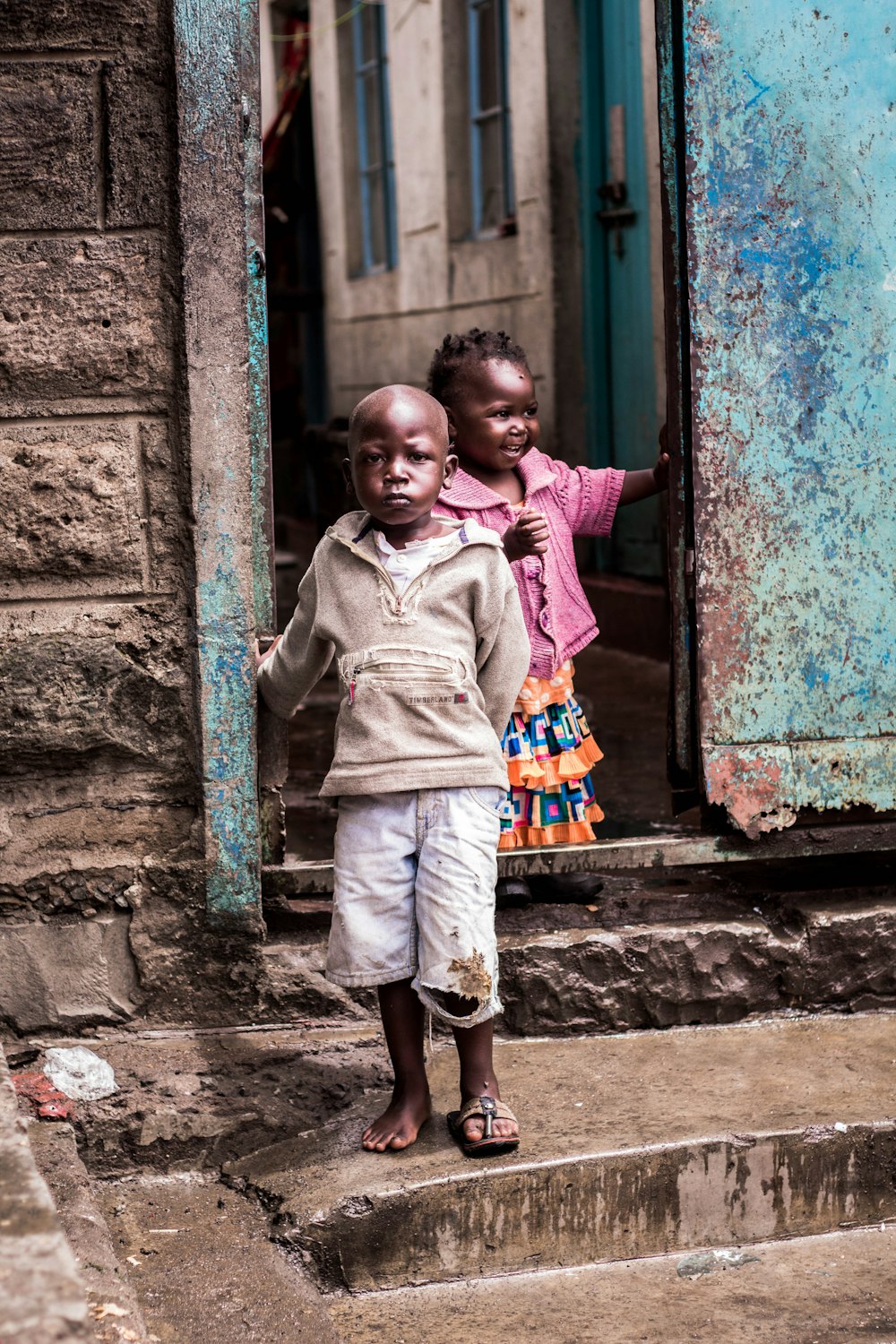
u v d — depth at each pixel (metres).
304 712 6.57
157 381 2.99
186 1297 2.48
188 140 2.91
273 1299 2.48
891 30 3.24
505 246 8.06
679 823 4.42
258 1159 2.85
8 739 3.01
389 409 2.67
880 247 3.28
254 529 3.08
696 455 3.26
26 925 3.08
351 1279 2.64
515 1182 2.69
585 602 3.38
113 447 2.99
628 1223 2.76
